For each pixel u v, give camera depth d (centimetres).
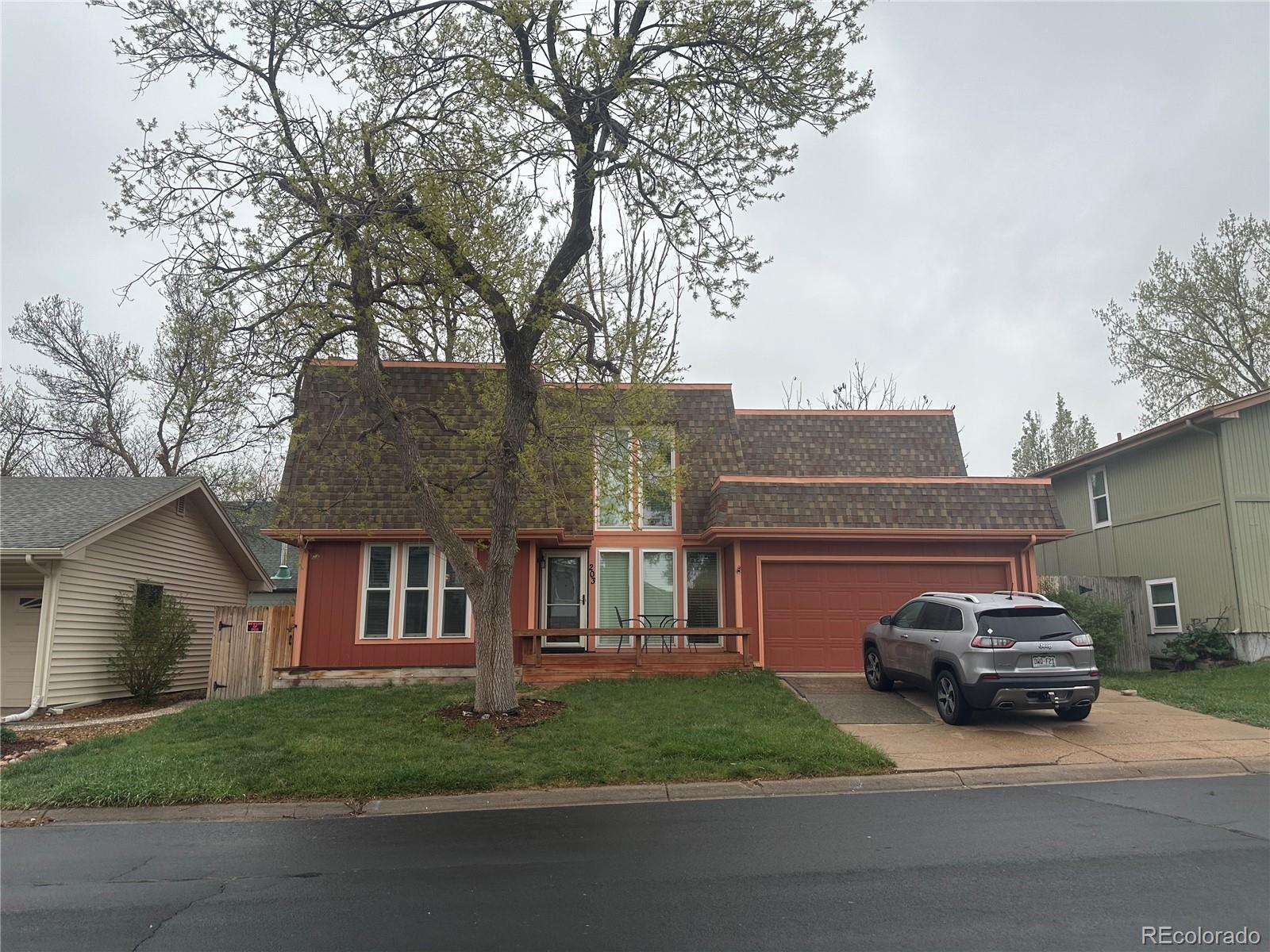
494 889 553
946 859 597
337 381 1633
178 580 1858
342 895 550
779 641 1566
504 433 1130
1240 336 2492
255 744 994
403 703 1216
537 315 1081
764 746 948
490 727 1047
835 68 1058
